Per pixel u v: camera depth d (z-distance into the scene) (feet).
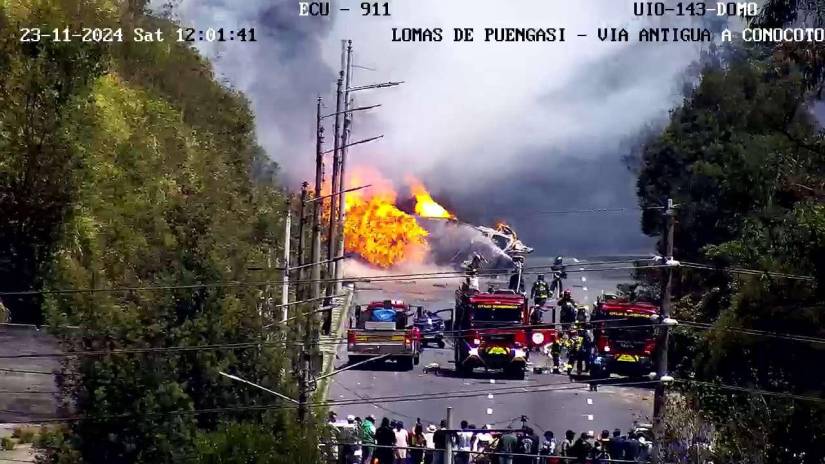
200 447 96.84
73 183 140.97
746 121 117.29
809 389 100.78
